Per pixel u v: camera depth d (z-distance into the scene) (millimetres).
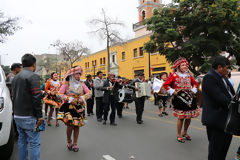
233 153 4277
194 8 11312
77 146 4605
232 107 2734
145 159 4035
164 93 8914
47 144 5078
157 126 6902
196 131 6145
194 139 5344
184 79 5102
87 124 7371
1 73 4613
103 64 37000
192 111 5051
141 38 26359
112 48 33500
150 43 13125
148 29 12844
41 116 3191
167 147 4734
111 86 7227
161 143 5039
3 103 3703
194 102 5070
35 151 3250
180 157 4125
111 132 6172
